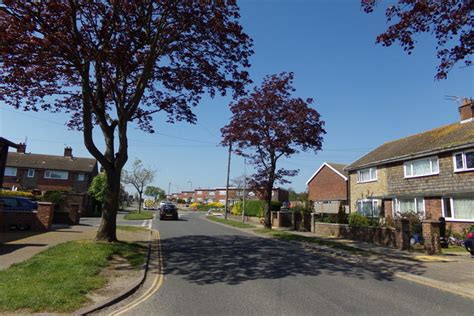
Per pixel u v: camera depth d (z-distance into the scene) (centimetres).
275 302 726
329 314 659
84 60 1139
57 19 1045
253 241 1831
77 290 717
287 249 1561
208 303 711
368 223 2056
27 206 2006
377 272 1084
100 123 1389
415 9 780
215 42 1371
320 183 4441
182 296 760
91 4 1105
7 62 1127
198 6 1261
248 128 2388
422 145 2559
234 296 765
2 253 1089
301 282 915
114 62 1204
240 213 4906
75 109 1606
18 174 5062
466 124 2455
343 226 2088
